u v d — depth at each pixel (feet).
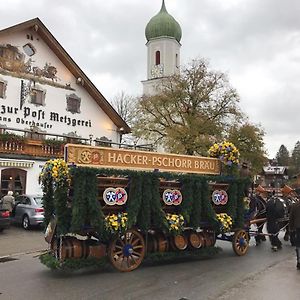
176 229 34.06
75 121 93.45
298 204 34.53
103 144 98.17
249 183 40.93
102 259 31.40
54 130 89.40
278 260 38.04
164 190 34.71
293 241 47.50
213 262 36.50
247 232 41.91
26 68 85.76
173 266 34.45
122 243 32.24
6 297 24.71
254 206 46.29
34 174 75.87
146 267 33.86
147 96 123.03
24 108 84.43
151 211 33.40
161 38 192.54
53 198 31.63
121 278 29.86
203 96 113.19
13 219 61.82
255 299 24.52
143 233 33.86
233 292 26.09
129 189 32.65
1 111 80.89
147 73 196.24
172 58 193.47
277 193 64.13
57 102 90.43
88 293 25.68
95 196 30.19
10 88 82.69
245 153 116.98
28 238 50.67
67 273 31.30
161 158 35.12
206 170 38.47
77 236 32.12
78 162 30.60
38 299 24.34
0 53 81.97
